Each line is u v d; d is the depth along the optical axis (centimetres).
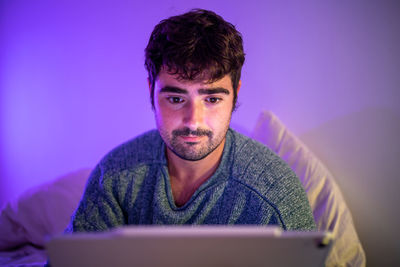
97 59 156
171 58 65
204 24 66
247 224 75
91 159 164
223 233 45
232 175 77
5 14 171
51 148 172
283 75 131
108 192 82
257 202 74
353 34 118
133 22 148
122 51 151
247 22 132
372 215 119
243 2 132
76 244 46
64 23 159
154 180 81
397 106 113
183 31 65
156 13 144
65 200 130
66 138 167
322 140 127
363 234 121
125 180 82
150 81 74
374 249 119
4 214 129
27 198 130
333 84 123
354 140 121
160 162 80
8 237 126
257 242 46
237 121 139
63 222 126
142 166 82
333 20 121
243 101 137
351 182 122
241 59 71
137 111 153
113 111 157
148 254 47
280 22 129
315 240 46
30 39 167
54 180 137
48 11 161
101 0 151
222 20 71
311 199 112
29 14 165
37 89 170
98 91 158
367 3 115
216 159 78
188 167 77
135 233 44
